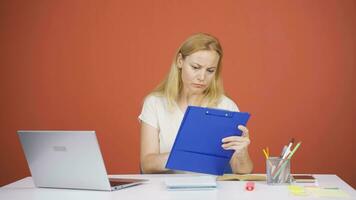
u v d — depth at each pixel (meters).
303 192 1.75
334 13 3.50
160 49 3.57
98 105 3.60
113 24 3.59
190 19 3.55
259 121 3.53
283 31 3.52
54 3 3.62
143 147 2.43
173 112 2.44
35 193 1.81
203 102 2.47
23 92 3.63
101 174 1.79
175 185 1.81
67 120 3.61
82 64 3.61
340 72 3.50
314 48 3.51
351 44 3.50
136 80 3.58
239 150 2.02
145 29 3.57
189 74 2.41
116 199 1.67
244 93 3.54
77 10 3.61
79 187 1.85
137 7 3.57
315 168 3.52
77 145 1.78
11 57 3.63
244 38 3.53
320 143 3.52
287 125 3.53
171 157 2.02
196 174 2.22
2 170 3.64
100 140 3.60
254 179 2.04
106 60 3.59
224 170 2.12
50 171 1.87
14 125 3.63
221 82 2.50
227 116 1.98
